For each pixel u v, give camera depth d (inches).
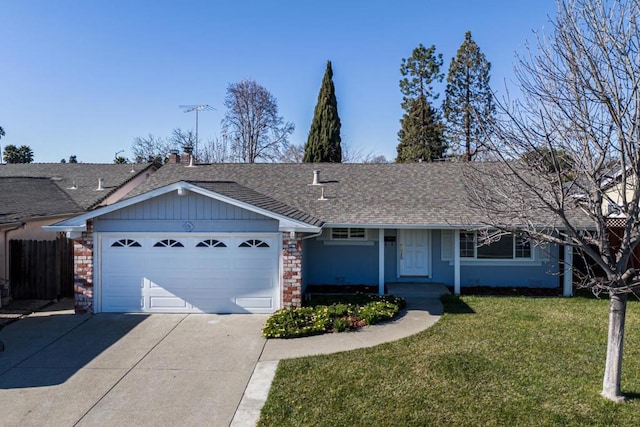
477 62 1091.3
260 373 277.7
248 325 387.2
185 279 431.5
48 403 239.5
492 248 565.9
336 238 575.8
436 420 216.4
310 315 393.7
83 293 428.8
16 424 217.3
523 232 255.9
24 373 280.7
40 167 1051.9
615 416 218.8
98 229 429.4
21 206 557.3
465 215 511.2
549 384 255.8
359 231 574.2
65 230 416.2
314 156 1322.6
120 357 308.7
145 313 429.4
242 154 1630.2
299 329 355.6
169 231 429.1
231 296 431.5
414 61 1352.1
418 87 1350.9
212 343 338.0
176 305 431.8
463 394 243.8
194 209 430.0
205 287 431.8
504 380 261.7
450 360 293.3
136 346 331.9
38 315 424.5
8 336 357.4
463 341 335.3
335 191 602.2
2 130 1863.9
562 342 332.2
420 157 1301.7
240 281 431.5
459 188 591.8
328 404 233.8
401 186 611.2
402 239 575.5
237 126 1627.7
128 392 252.8
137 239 431.5
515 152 243.9
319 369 281.9
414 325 382.3
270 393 248.5
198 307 431.5
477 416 219.8
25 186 692.1
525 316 411.8
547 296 513.0
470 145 467.8
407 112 1360.7
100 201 811.4
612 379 238.2
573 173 255.3
